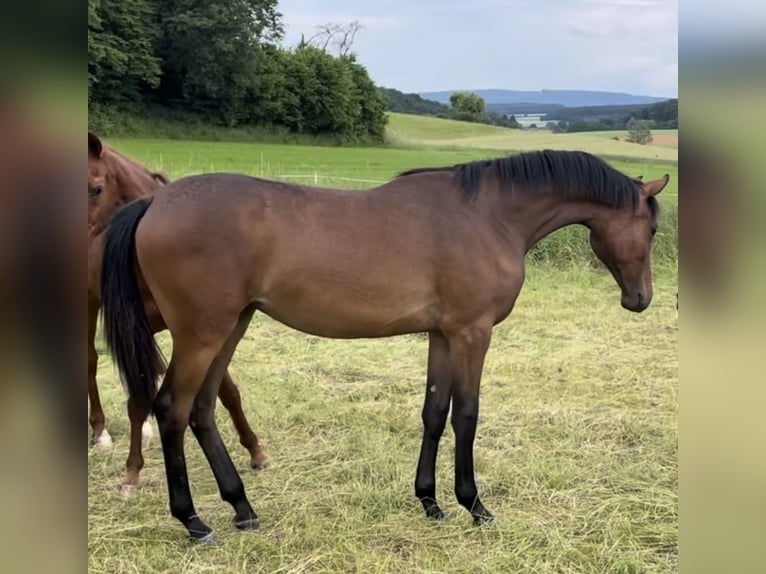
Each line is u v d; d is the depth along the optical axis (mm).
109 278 2852
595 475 3682
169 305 2795
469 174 3102
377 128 31547
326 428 4273
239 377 5117
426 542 3041
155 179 4129
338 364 5496
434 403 3227
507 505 3371
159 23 27250
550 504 3377
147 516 3232
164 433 2895
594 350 5887
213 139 28203
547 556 2930
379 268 2883
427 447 3254
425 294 2963
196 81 28062
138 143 24125
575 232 8883
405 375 5285
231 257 2760
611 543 3027
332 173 14844
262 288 2859
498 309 3057
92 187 3670
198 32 27328
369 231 2896
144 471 3717
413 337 6332
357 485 3490
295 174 14375
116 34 25594
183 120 28109
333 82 30328
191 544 2996
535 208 3150
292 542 3004
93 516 3213
